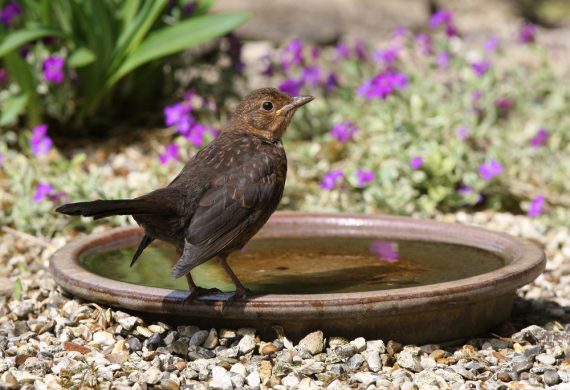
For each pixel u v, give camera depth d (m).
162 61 14.41
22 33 12.65
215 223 7.55
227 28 13.05
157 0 13.19
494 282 7.85
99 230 11.56
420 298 7.55
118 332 8.00
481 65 14.67
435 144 12.42
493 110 14.47
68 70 13.92
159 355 7.68
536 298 9.70
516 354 7.96
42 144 12.25
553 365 7.77
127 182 12.73
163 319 8.05
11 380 7.09
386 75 13.34
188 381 7.33
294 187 12.47
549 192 12.99
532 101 15.65
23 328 8.40
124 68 13.47
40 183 11.59
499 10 27.22
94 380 7.12
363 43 16.39
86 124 14.52
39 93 14.26
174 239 7.72
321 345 7.67
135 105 14.93
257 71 18.38
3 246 11.01
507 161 13.02
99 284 8.05
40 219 11.48
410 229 10.02
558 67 18.28
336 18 22.02
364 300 7.48
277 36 21.39
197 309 7.68
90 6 13.55
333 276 8.71
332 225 10.25
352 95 14.74
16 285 9.12
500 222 12.15
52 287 9.39
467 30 24.62
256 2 21.55
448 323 8.01
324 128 14.18
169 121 12.60
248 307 7.56
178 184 7.70
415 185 12.46
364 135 13.70
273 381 7.30
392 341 7.77
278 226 10.29
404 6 22.52
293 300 7.51
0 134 14.07
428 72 15.88
